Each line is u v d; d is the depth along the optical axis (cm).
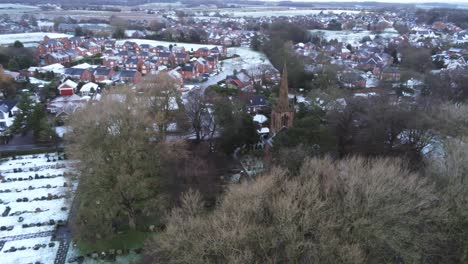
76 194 5534
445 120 7288
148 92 7550
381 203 4116
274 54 18675
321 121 8506
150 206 5503
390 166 4925
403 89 12650
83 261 4997
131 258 5059
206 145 7575
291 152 5731
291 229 3678
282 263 3675
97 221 5366
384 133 7150
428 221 4272
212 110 8050
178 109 8044
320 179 4888
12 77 13238
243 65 18975
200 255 3634
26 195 6662
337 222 4006
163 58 18662
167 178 5744
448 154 5703
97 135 5453
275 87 13350
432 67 15950
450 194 4550
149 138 6006
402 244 3981
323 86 13112
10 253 5119
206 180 6188
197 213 4678
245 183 5009
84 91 12950
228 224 3828
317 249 3588
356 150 7081
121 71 15062
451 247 4272
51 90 12506
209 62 17600
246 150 7981
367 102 8025
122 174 5250
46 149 8562
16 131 9194
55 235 5553
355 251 3466
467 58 17025
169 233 3934
